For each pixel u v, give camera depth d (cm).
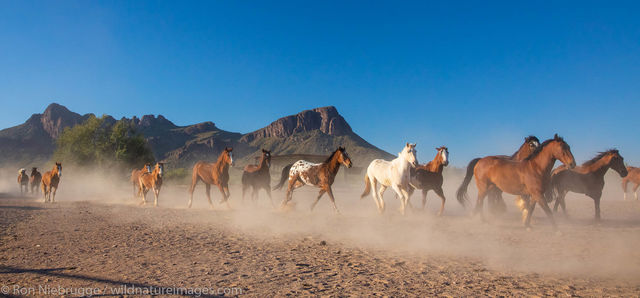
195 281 483
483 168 1048
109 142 4862
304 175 1350
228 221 1128
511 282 479
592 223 1066
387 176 1227
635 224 1044
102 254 662
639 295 424
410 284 469
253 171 1553
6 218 1217
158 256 644
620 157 1037
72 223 1100
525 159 943
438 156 1244
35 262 601
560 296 420
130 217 1247
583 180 1079
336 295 421
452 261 604
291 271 536
